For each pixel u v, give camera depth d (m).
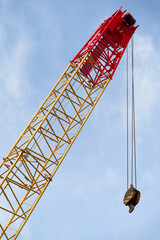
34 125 28.36
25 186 26.80
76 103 29.95
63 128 28.89
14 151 27.38
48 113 27.41
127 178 27.73
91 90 31.56
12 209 26.25
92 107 30.31
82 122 29.59
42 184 27.20
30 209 26.27
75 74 29.62
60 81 30.09
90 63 30.58
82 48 31.83
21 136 27.78
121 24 33.44
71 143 28.61
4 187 26.23
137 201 26.08
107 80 31.89
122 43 33.06
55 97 29.12
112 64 32.31
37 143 27.02
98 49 31.64
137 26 34.59
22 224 25.67
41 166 27.19
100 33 32.50
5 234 25.47
